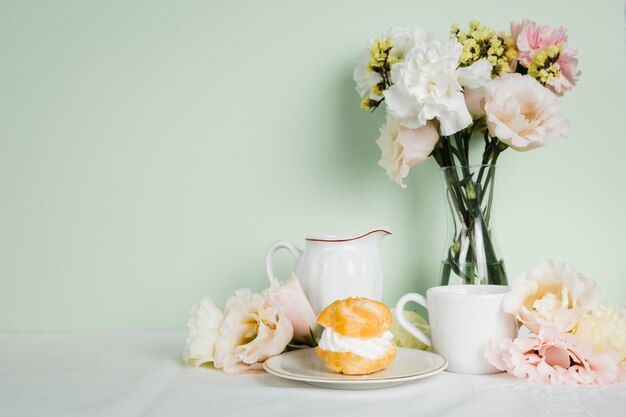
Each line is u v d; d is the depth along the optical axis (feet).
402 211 3.52
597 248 3.53
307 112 3.55
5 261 3.58
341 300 2.76
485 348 2.68
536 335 2.69
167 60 3.58
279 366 2.65
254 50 3.58
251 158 3.55
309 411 2.33
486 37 3.04
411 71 2.88
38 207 3.58
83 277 3.57
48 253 3.57
